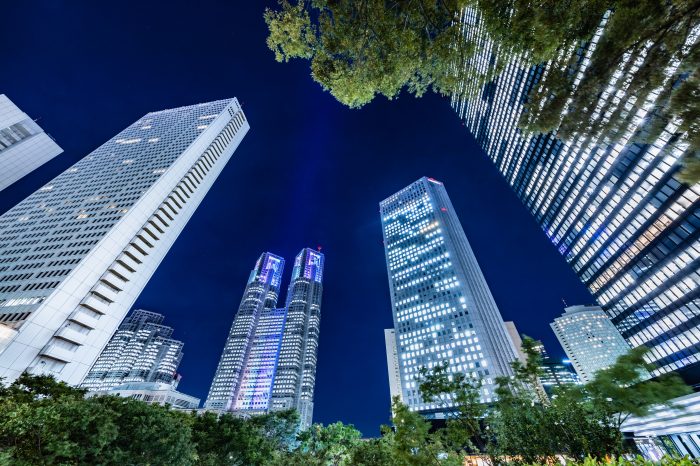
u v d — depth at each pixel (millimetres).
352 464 40656
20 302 68688
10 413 22969
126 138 149375
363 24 16562
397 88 19312
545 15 11805
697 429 41094
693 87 8828
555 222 111062
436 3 15906
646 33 9758
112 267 83188
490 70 16344
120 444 31734
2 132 113375
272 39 17734
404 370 121875
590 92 11336
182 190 112562
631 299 83438
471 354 108812
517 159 122688
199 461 42094
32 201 114125
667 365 74000
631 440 48969
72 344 70562
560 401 19234
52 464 25875
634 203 77000
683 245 67812
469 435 21375
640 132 10297
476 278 148250
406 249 161625
